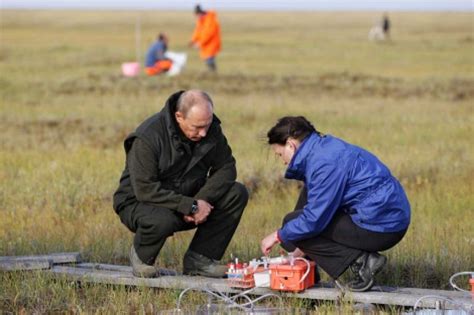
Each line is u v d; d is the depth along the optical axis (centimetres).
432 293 1146
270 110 3194
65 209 1761
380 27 8906
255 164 2112
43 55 6225
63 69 5050
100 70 4972
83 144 2544
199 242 1245
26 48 7031
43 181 1991
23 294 1201
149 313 1136
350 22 15825
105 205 1797
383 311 1099
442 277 1294
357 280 1132
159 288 1213
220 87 4028
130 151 1201
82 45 7612
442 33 10550
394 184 1100
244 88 3997
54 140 2619
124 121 2997
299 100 3541
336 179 1074
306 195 1207
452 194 1848
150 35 10194
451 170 2094
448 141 2494
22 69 5006
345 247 1118
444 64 5475
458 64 5475
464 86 4038
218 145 1210
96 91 3872
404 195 1112
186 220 1204
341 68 5159
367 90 3894
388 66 5331
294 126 1091
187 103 1144
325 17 19250
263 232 1568
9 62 5544
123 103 3459
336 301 1123
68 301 1188
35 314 1148
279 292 1151
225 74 4678
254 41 8344
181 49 7269
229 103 3412
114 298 1176
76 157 2291
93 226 1616
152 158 1174
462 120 2902
